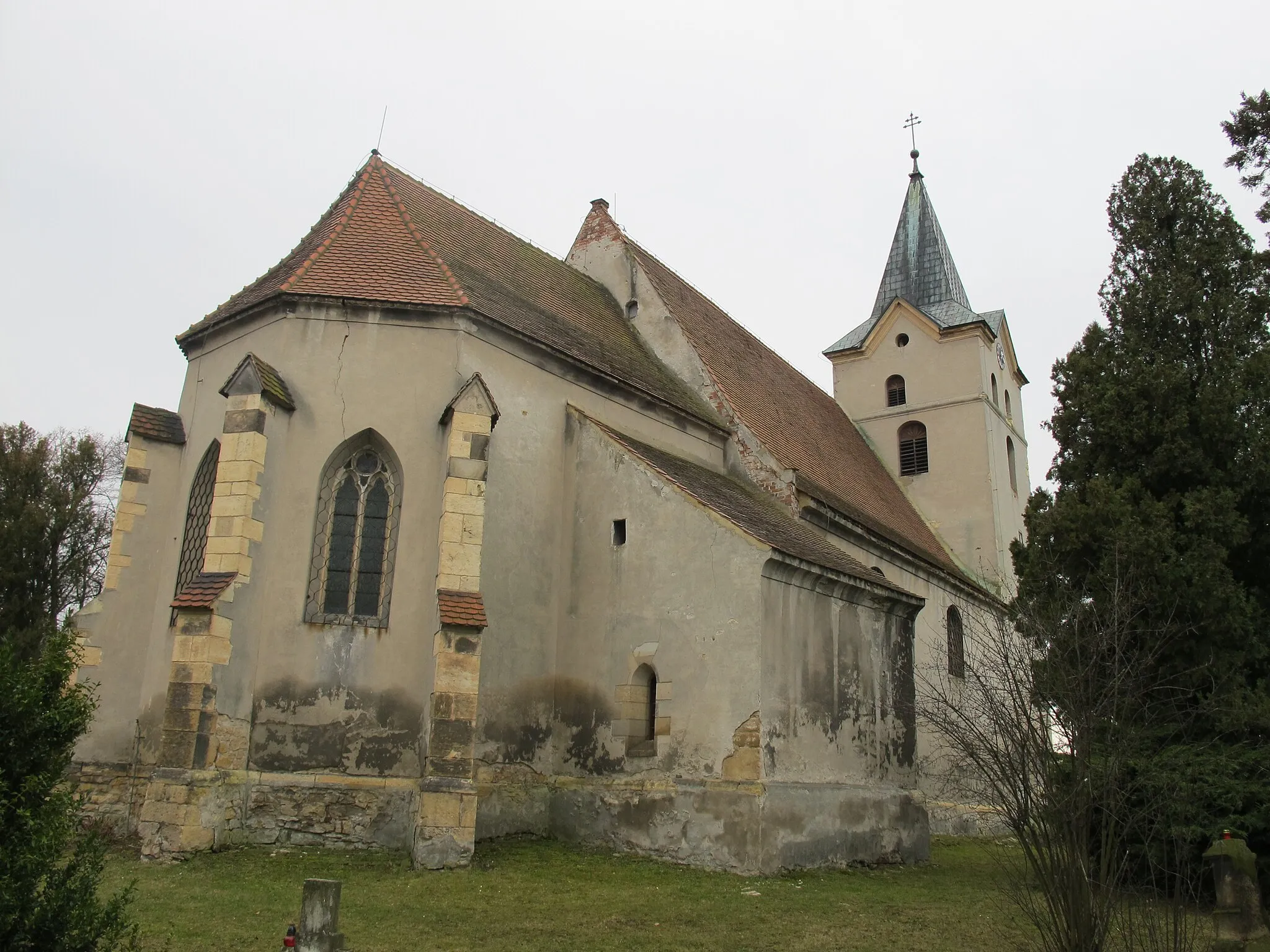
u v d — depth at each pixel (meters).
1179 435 16.94
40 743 6.12
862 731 16.88
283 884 11.31
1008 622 14.90
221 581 13.88
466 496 14.39
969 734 12.98
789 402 27.64
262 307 16.12
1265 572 16.56
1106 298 19.00
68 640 6.64
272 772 13.91
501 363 16.75
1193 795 12.82
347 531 15.33
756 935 10.16
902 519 29.45
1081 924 8.30
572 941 9.52
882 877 14.89
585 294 22.70
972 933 10.68
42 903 5.73
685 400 21.31
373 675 14.52
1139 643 13.86
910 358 34.31
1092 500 16.34
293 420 15.36
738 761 14.24
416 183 20.53
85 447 37.69
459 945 9.20
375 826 13.82
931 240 36.47
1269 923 10.84
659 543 16.05
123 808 15.25
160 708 15.56
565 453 17.64
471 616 13.70
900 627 18.75
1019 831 8.99
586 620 16.55
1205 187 18.81
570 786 15.75
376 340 15.90
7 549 33.50
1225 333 17.59
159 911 9.79
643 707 15.66
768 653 14.75
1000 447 33.78
